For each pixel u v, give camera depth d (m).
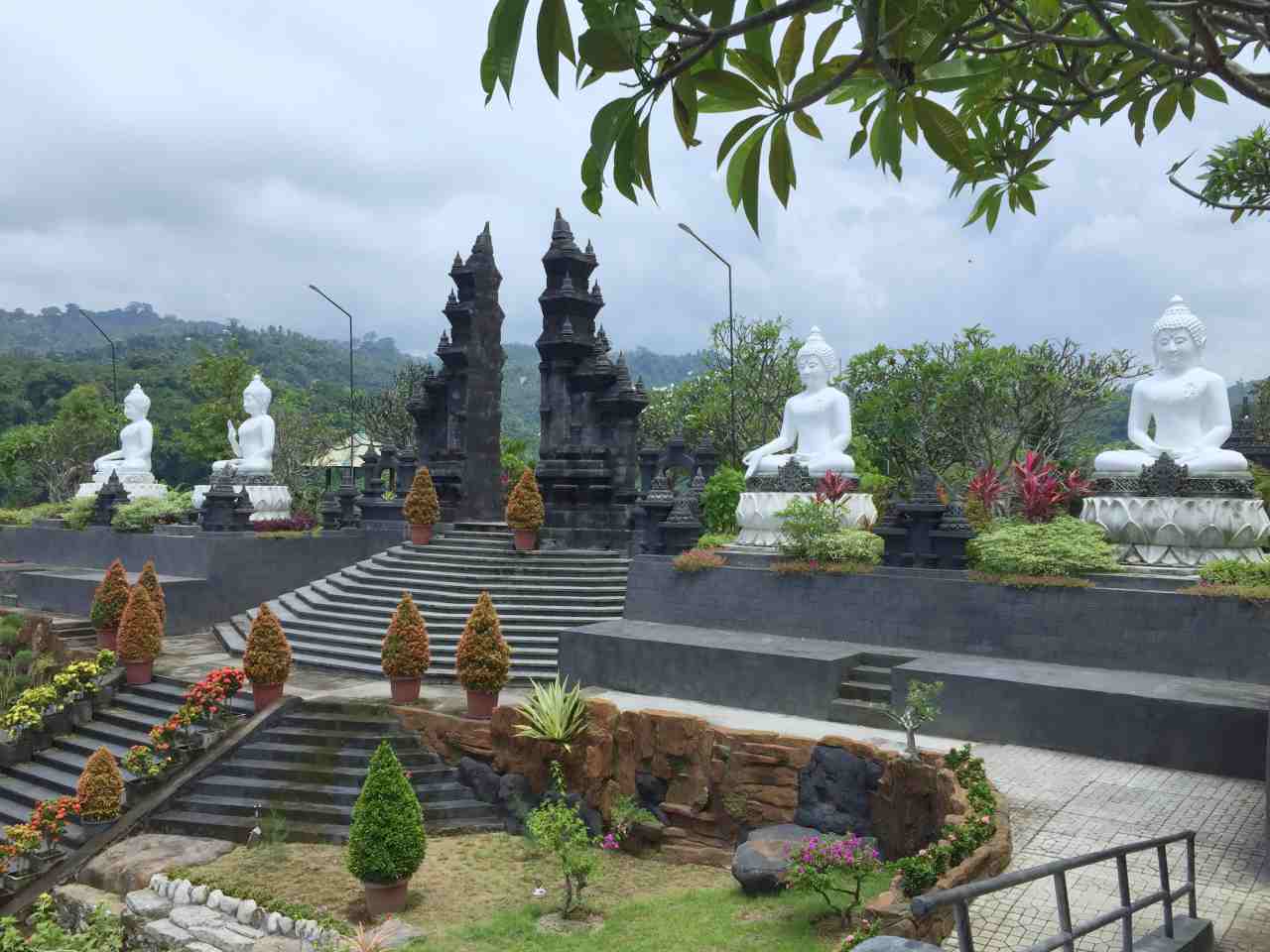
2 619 27.39
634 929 11.97
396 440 54.31
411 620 19.08
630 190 3.94
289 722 18.77
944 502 19.16
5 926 13.66
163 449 69.50
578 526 30.17
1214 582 15.73
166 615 27.92
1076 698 14.57
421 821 13.73
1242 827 11.43
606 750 15.98
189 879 14.65
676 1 3.78
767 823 14.35
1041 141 6.58
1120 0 4.56
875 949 4.80
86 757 19.98
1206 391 17.42
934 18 4.23
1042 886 9.84
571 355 31.42
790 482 21.14
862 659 17.69
